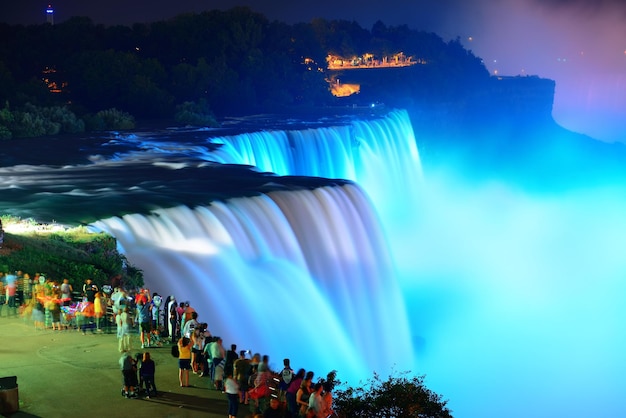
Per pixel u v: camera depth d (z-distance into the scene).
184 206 53.47
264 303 50.00
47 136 90.12
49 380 31.33
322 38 168.12
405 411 31.27
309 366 49.72
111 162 73.44
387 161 109.62
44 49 122.56
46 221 50.56
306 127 96.44
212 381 31.72
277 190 59.88
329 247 59.31
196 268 48.69
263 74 125.44
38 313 37.12
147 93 109.44
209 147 81.81
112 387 31.02
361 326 58.69
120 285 42.28
